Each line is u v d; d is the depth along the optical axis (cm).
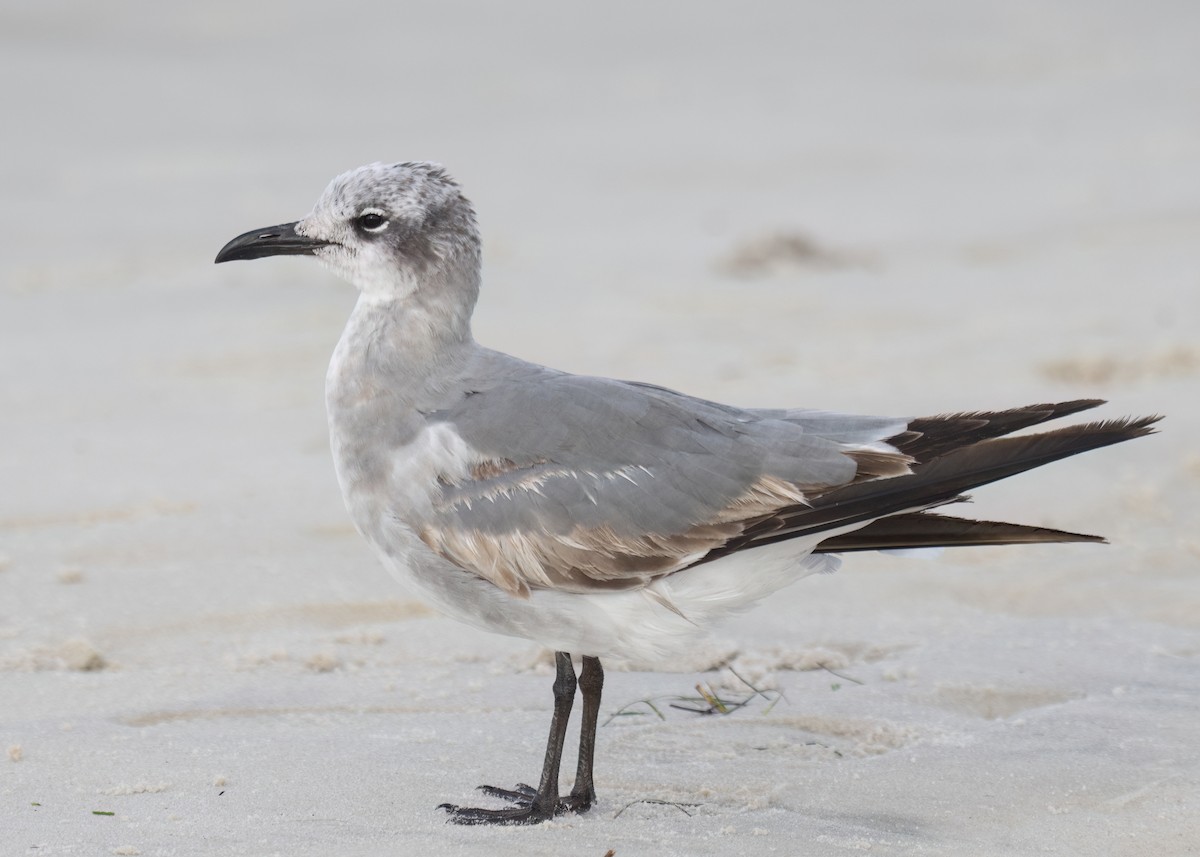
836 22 5156
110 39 4509
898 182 3116
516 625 898
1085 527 1377
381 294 946
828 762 955
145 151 3347
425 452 904
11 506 1416
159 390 1811
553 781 883
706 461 878
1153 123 3541
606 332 2039
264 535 1355
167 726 999
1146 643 1142
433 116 3828
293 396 1789
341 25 4897
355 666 1109
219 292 2283
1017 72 4328
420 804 883
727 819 867
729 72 4438
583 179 3181
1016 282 2306
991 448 847
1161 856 820
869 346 1958
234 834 828
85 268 2420
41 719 1001
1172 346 1850
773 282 2359
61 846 809
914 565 1321
